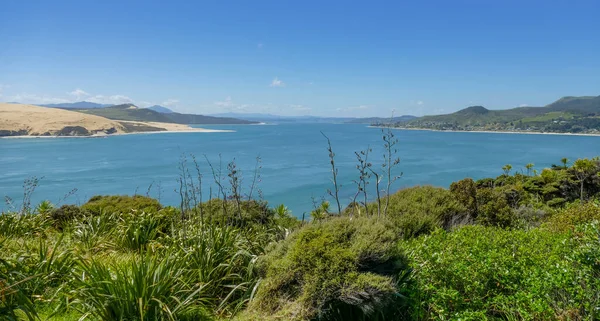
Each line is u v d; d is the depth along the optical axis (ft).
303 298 11.92
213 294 14.87
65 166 259.39
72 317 13.09
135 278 12.48
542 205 45.73
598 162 55.98
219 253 16.29
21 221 27.25
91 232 24.45
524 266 14.11
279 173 196.65
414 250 15.46
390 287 11.66
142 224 22.84
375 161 174.50
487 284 13.47
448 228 25.82
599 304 11.69
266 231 22.16
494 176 181.47
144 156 329.93
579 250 14.01
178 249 16.56
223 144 482.69
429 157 281.54
